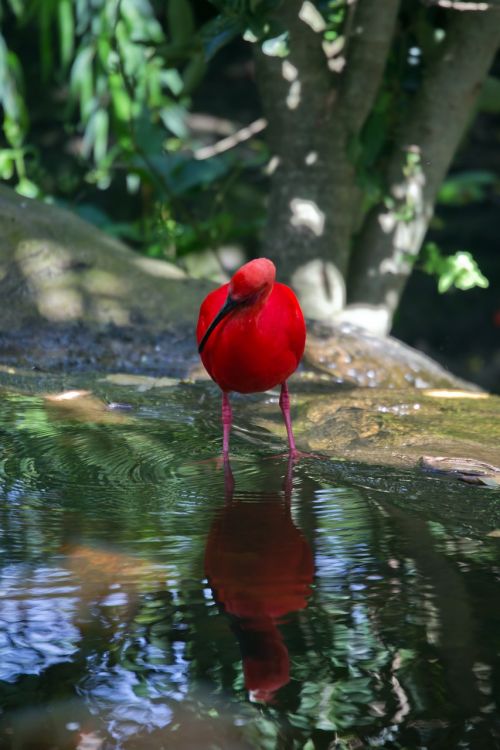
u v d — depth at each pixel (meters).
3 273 10.09
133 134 12.88
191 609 4.18
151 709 3.45
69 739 3.29
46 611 4.14
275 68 10.84
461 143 14.99
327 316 11.35
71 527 5.16
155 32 14.56
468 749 3.23
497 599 4.28
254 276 6.27
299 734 3.33
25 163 18.03
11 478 5.96
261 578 4.49
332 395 8.70
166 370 9.29
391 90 12.13
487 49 10.95
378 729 3.33
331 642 3.89
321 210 11.27
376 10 10.38
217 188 20.11
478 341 23.50
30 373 8.82
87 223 11.19
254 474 6.29
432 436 7.34
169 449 6.79
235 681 3.62
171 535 5.09
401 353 10.07
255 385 6.84
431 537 5.09
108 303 10.09
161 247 13.62
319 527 5.25
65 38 14.76
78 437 6.92
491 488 6.02
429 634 3.95
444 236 23.45
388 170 11.56
